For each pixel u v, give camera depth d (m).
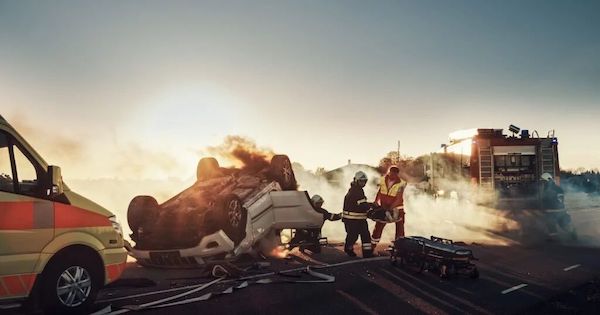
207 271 8.41
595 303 6.33
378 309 6.03
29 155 5.71
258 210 9.89
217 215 8.70
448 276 7.75
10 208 5.41
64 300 5.80
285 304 6.23
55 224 5.73
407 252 8.59
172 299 6.51
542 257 9.89
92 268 6.10
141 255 9.19
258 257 10.02
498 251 10.66
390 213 10.22
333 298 6.55
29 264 5.48
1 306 5.55
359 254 10.69
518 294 6.82
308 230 10.88
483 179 14.38
